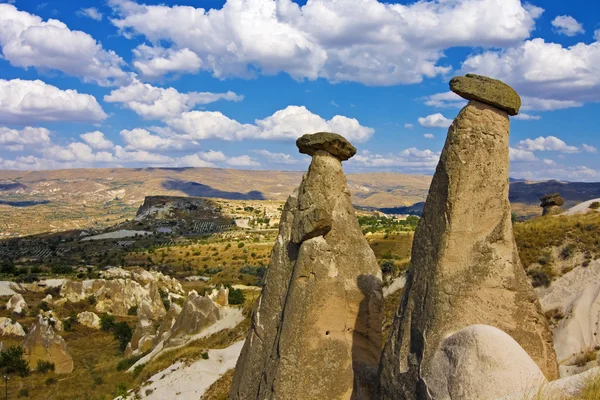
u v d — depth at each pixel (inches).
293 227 506.9
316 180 508.7
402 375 402.0
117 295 3115.2
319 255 478.0
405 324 414.0
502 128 412.2
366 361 486.6
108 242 7623.0
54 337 1841.8
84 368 1871.3
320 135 516.4
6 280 3735.2
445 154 411.2
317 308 470.0
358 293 488.7
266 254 5590.6
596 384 345.7
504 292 406.6
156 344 1802.4
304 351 461.7
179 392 1160.2
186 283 4239.7
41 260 6112.2
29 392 1553.9
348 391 471.5
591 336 976.9
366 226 4667.8
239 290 2647.6
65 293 3132.4
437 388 369.1
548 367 412.8
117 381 1451.8
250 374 503.5
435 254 403.9
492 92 405.1
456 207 401.4
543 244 1373.0
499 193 411.8
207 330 1577.3
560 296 1163.3
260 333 510.0
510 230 415.2
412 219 5989.2
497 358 352.5
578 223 1414.9
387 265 1679.4
